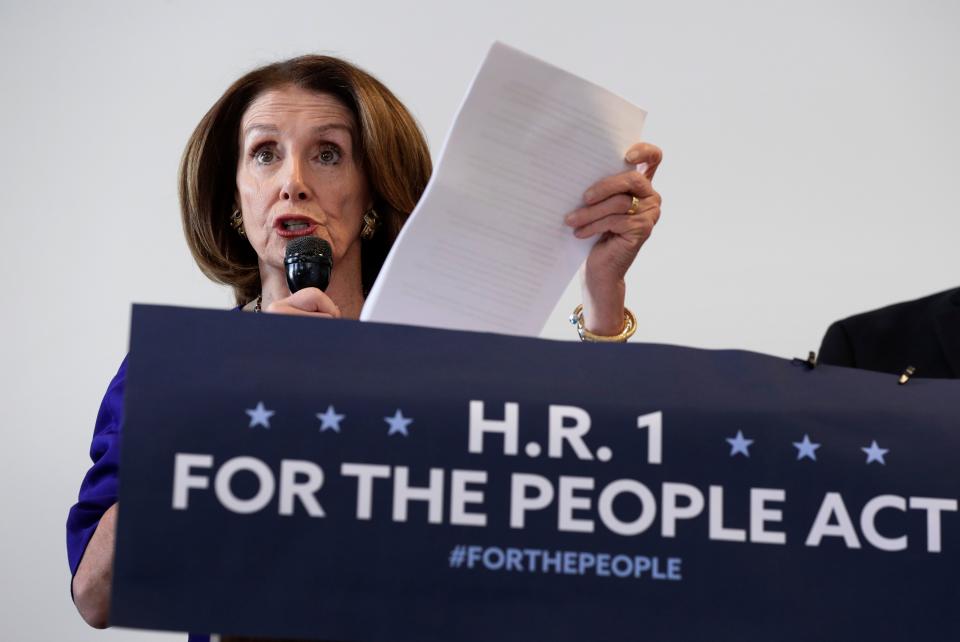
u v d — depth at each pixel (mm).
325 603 2809
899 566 2967
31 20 8906
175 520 2789
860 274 8734
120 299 8562
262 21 8977
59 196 8688
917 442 3031
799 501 2969
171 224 8688
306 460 2842
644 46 9000
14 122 8781
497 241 3666
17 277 8555
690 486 2945
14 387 8398
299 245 4012
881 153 8883
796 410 3023
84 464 8305
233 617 2779
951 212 8812
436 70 8953
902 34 9016
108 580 4039
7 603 8039
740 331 8656
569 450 2920
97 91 8852
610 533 2904
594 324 4402
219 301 8602
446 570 2848
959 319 4789
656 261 8719
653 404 2977
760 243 8766
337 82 4762
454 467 2881
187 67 8906
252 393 2855
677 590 2902
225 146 4922
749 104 8938
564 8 9031
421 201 3600
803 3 9039
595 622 2867
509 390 2941
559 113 3629
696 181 8836
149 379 2844
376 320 3639
